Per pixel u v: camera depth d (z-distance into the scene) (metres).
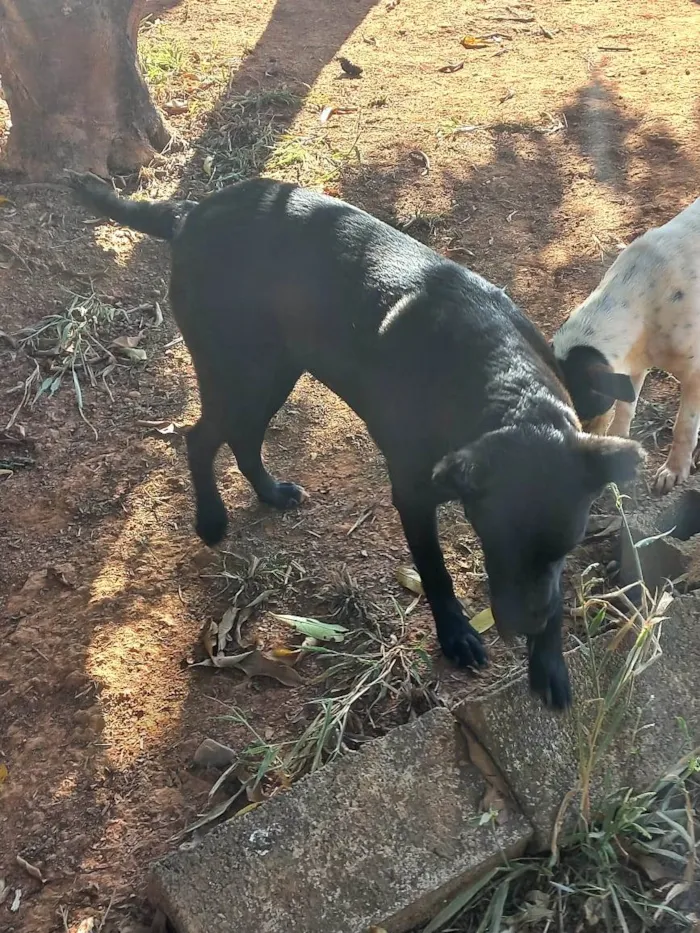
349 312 1.25
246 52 2.93
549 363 1.23
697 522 1.42
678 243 1.48
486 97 2.58
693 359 1.47
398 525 1.48
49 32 2.09
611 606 1.26
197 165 2.37
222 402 1.40
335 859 1.04
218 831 1.07
